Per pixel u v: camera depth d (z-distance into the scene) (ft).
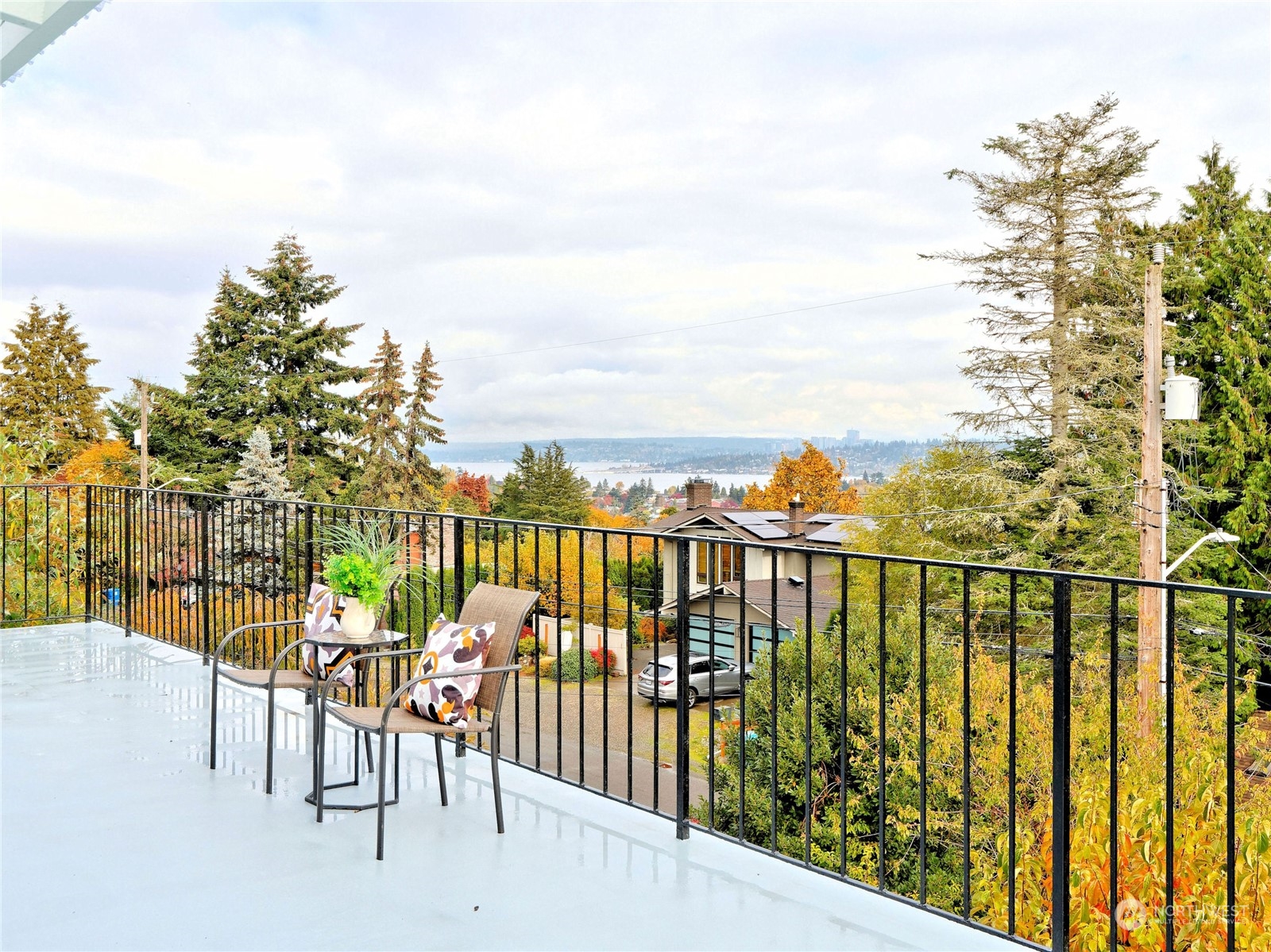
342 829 10.79
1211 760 18.75
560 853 10.14
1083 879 16.29
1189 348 66.44
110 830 10.73
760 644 46.68
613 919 8.64
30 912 8.74
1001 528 65.21
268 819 11.10
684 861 9.94
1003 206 69.77
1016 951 8.01
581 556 11.51
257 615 26.12
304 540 16.48
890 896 9.04
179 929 8.41
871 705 35.76
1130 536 60.64
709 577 10.04
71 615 24.07
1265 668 61.82
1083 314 67.00
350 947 8.10
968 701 8.29
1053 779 7.71
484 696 10.87
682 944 8.17
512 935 8.33
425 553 13.75
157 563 23.80
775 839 10.04
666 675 53.57
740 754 10.26
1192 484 65.57
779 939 8.26
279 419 108.88
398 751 12.79
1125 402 66.54
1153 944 15.26
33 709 15.92
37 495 27.61
